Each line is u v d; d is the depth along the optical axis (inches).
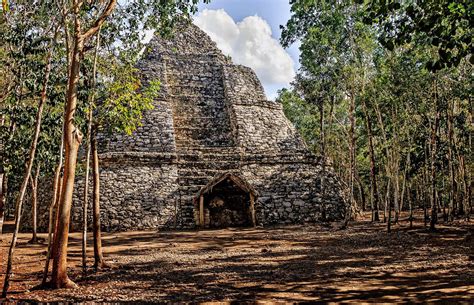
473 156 896.3
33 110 484.7
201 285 316.5
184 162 983.6
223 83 1293.1
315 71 825.5
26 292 296.7
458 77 690.8
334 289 290.7
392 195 1461.6
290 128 1224.8
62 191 316.8
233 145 1114.1
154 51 1332.4
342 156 1435.8
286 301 260.8
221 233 738.8
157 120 1071.0
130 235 737.0
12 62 464.1
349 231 699.4
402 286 293.3
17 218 291.0
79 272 380.8
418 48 626.5
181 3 433.1
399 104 709.9
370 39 705.6
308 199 959.0
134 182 901.2
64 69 462.0
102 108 434.0
